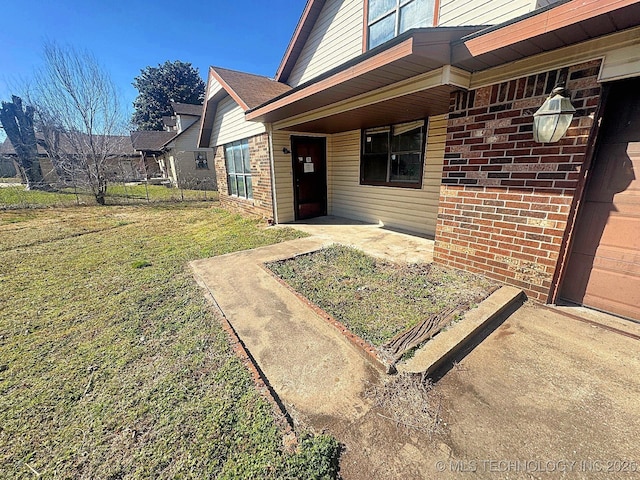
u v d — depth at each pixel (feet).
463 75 10.09
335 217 25.80
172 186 65.57
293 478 4.61
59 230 24.52
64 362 7.81
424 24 14.97
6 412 6.22
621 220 8.45
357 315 9.10
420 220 19.25
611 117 8.16
